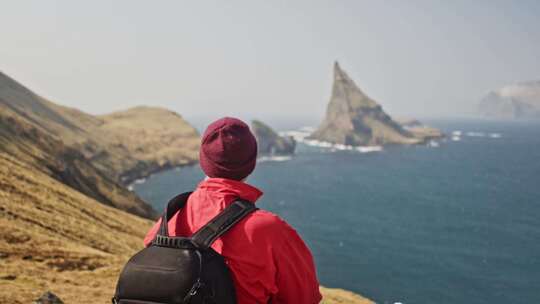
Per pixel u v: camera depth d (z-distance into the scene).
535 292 81.62
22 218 42.97
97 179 105.19
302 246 3.45
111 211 74.44
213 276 3.01
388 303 74.25
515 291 82.00
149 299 2.95
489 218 145.62
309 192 186.38
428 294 79.06
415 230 127.00
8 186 52.44
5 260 27.25
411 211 153.62
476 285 84.50
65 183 87.62
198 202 3.41
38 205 51.75
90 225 54.34
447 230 128.38
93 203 72.62
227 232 3.24
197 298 2.91
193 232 3.30
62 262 29.45
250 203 3.40
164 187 198.00
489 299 77.75
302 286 3.30
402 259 99.50
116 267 29.70
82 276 26.48
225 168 3.43
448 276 89.06
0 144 78.62
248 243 3.19
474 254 105.38
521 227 134.50
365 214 146.75
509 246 113.19
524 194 191.75
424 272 91.06
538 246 113.38
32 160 82.50
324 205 160.25
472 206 164.75
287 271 3.25
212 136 3.47
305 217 140.25
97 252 35.22
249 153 3.49
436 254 104.25
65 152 103.12
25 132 94.25
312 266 3.46
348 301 40.81
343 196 179.00
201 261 3.02
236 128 3.49
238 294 3.21
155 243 3.20
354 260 97.69
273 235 3.23
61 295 20.59
